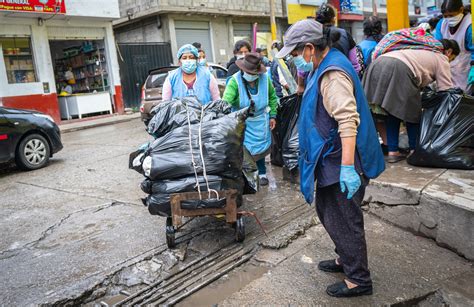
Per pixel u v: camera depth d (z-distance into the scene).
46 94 13.90
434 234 3.48
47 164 7.69
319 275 3.07
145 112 10.95
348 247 2.69
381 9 28.39
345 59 2.57
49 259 3.67
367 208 4.11
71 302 2.97
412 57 4.23
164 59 17.66
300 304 2.73
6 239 4.22
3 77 12.96
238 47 5.46
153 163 3.45
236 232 3.64
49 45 15.20
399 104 4.22
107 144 9.52
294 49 2.57
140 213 4.66
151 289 3.09
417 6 29.53
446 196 3.39
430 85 4.88
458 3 5.11
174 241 3.65
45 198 5.55
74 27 14.70
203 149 3.48
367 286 2.75
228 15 19.52
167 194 3.45
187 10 17.77
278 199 4.73
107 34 15.52
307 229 3.86
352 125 2.43
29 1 12.56
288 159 5.19
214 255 3.52
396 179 3.93
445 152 4.03
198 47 7.61
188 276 3.23
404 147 5.10
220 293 2.98
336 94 2.45
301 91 4.90
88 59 15.99
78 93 15.62
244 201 4.75
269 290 2.91
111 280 3.24
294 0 22.31
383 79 4.26
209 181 3.45
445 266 3.14
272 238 3.64
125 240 3.94
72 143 10.21
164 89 4.49
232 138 3.51
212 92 4.56
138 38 19.23
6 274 3.44
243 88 4.73
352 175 2.45
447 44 4.85
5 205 5.38
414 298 2.76
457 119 4.06
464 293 2.80
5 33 12.97
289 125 5.27
